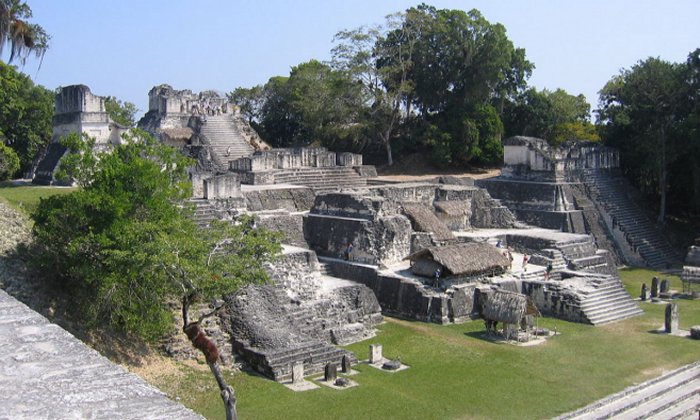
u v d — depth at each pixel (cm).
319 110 6041
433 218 3747
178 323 2209
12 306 823
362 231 3419
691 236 4862
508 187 4809
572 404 1973
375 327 2894
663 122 4825
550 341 2678
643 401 2048
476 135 5988
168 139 5469
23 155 5069
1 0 2283
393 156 6450
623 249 4541
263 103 7412
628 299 3266
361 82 5991
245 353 2228
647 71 4891
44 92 5381
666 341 2680
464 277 3147
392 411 1878
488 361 2392
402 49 6231
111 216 1984
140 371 1967
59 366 652
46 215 2022
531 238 3919
